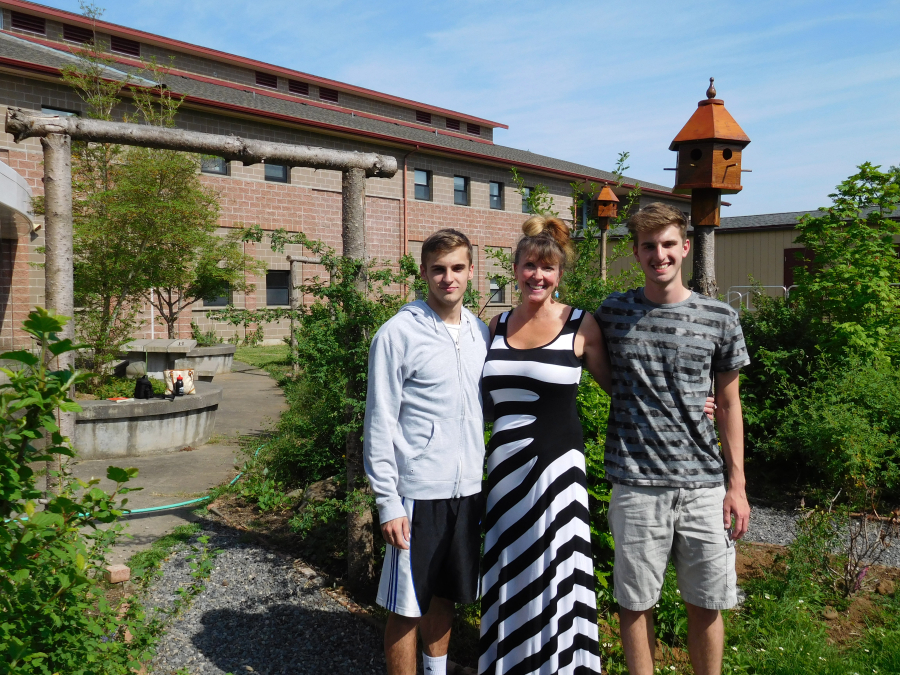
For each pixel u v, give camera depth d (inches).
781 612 136.6
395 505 98.2
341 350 151.2
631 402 99.0
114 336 441.7
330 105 1147.9
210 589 148.4
